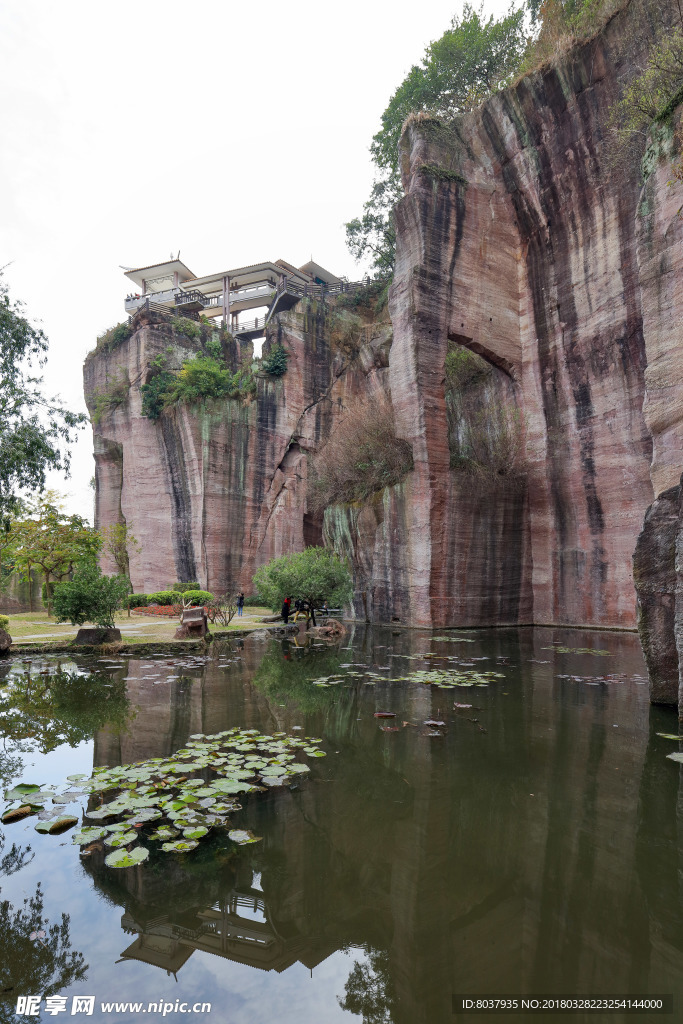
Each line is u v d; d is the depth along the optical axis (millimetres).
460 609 18172
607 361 17859
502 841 3668
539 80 19062
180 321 34125
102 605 12500
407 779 4715
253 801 4262
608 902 2998
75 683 8766
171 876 3246
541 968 2477
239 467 30250
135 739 5828
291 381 32625
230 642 14086
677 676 7223
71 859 3406
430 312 18609
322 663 10695
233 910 2967
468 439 20297
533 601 19953
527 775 4820
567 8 19750
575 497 18938
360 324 34406
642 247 10672
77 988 2383
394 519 19000
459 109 24969
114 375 34000
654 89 12789
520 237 21125
